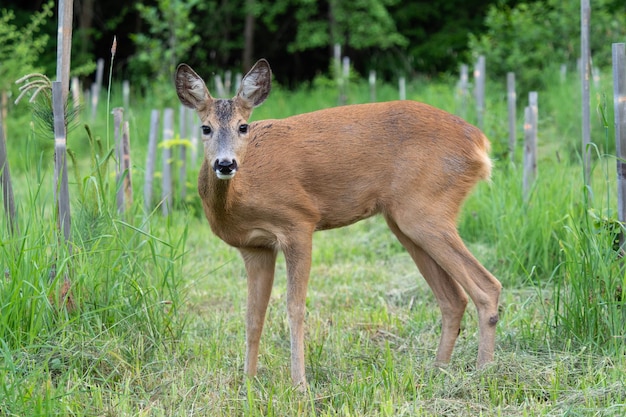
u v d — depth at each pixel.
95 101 21.25
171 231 10.25
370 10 29.50
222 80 31.77
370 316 8.91
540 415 5.93
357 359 7.53
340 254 11.95
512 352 7.27
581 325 7.40
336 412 6.33
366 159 7.37
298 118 7.53
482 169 7.53
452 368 7.28
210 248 11.95
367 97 25.00
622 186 7.57
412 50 31.41
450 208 7.36
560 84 21.23
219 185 7.00
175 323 8.03
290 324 7.09
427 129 7.39
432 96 20.64
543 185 10.71
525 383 6.61
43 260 7.16
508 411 6.16
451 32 31.78
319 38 30.16
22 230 7.48
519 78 23.27
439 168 7.32
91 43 31.69
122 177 7.99
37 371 6.23
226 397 6.59
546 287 9.24
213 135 6.95
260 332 7.27
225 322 8.69
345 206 7.46
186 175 14.95
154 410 6.27
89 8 30.66
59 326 7.02
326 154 7.33
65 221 7.41
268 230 7.24
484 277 7.23
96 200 7.80
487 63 23.70
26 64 20.88
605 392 6.20
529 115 11.52
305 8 30.77
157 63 22.88
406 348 7.95
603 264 7.20
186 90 7.16
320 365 7.30
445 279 7.53
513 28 24.91
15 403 5.84
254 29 33.25
